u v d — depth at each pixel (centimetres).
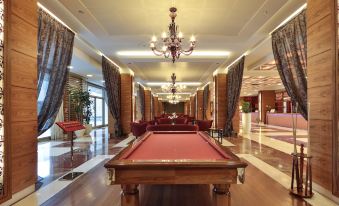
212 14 480
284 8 451
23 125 329
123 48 729
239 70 876
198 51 772
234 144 788
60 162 545
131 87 1105
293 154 348
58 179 414
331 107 313
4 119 290
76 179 412
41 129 455
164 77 1330
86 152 669
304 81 449
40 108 454
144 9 459
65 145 801
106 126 1716
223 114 1092
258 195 336
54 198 327
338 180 301
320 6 335
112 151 681
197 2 431
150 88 1888
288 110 1920
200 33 589
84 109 1093
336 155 304
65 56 529
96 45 693
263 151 664
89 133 1112
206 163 202
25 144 333
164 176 204
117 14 479
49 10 452
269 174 438
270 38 632
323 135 330
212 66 1015
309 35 364
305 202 309
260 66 929
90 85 1434
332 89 310
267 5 438
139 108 1642
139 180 205
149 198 329
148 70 1102
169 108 3872
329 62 317
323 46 329
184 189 362
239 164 200
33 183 351
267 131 1209
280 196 331
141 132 752
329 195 319
